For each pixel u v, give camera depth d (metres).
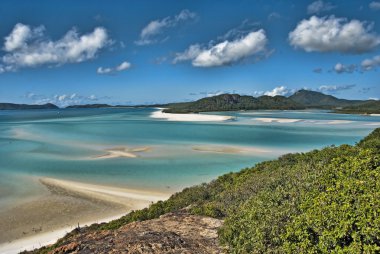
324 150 17.97
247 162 41.06
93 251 8.61
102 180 32.72
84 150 50.09
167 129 85.06
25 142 60.34
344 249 5.71
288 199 8.98
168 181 32.28
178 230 10.27
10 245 19.14
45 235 20.47
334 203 6.78
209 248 8.74
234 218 9.51
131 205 25.58
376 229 5.66
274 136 67.81
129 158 43.56
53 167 38.44
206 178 33.34
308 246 6.44
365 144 17.12
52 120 134.00
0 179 33.25
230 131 78.81
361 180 7.64
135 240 9.06
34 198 27.38
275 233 7.39
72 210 24.67
